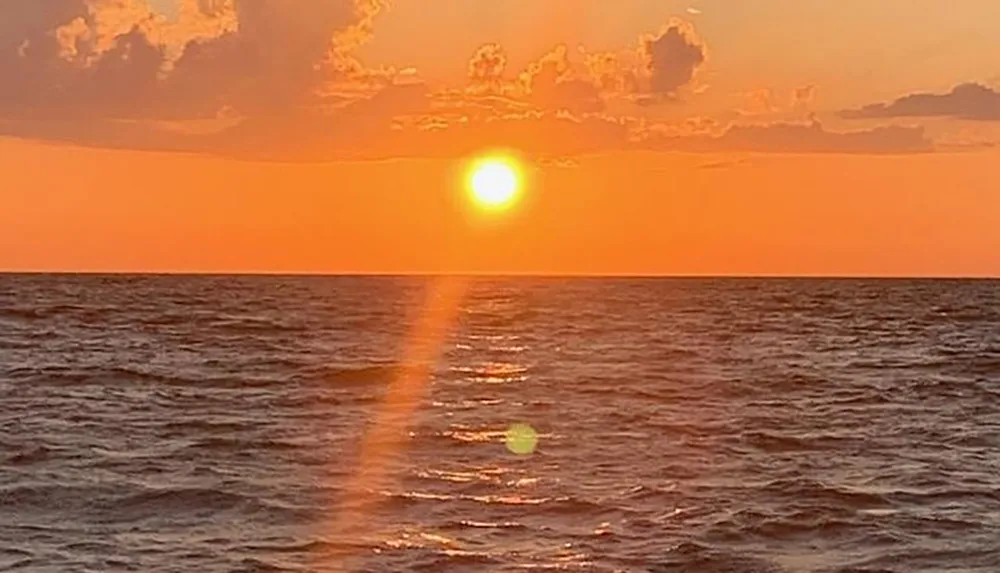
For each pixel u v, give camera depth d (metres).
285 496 26.14
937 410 42.47
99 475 28.30
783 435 35.66
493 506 25.28
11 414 39.03
